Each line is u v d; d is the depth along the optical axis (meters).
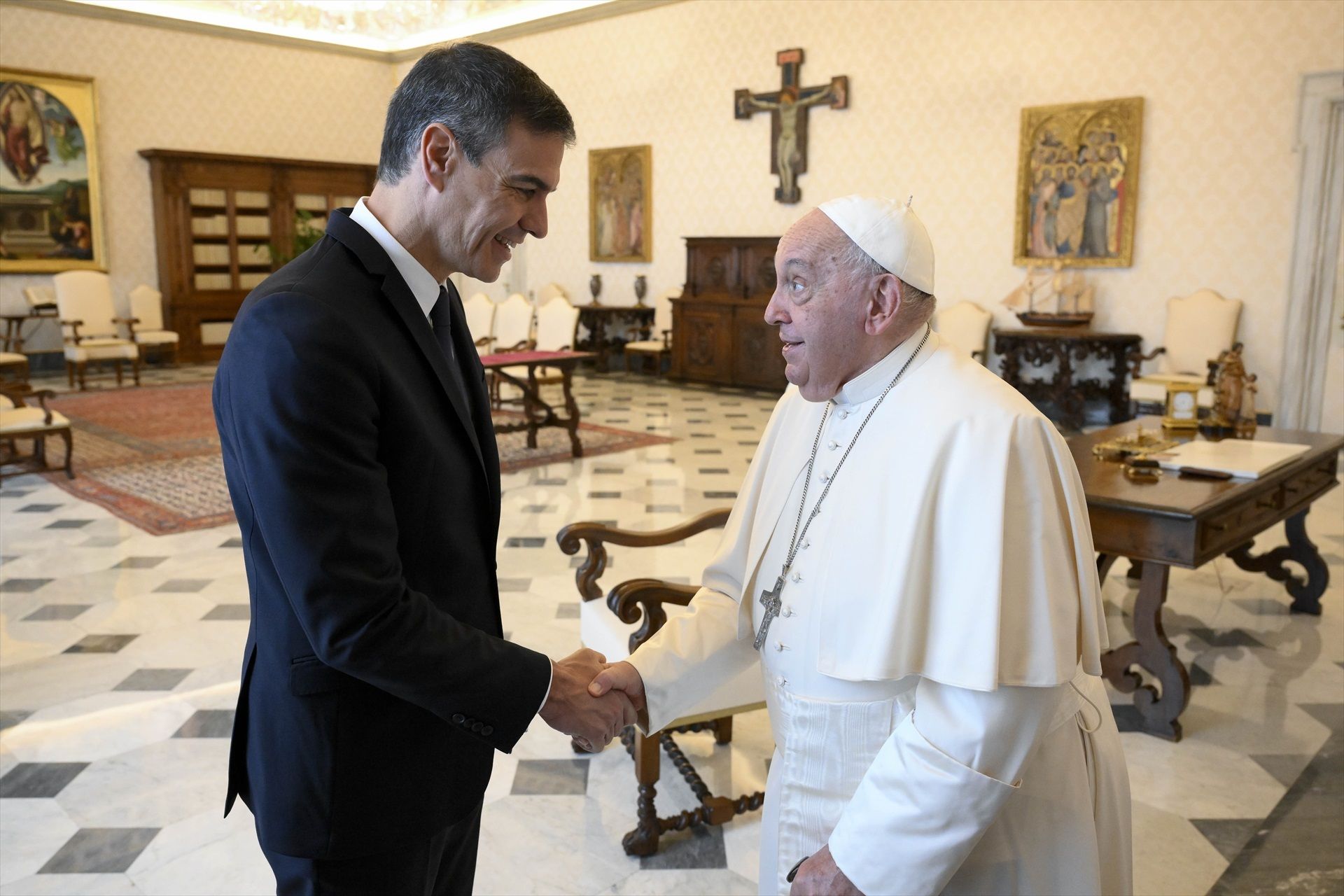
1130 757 3.17
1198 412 5.32
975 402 1.44
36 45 12.41
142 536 5.75
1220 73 8.33
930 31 9.98
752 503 1.82
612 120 13.12
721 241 11.68
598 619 2.90
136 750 3.25
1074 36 9.07
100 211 13.04
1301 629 4.26
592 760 3.19
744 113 11.55
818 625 1.53
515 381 7.88
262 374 1.25
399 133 1.41
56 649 4.09
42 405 7.03
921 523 1.41
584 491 6.79
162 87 13.48
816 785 1.53
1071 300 9.32
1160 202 8.79
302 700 1.39
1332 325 8.14
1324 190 7.95
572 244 13.95
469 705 1.39
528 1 13.59
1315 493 4.10
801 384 1.57
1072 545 1.47
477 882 2.54
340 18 13.82
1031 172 9.41
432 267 1.48
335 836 1.42
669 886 2.52
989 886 1.50
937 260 10.25
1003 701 1.36
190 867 2.61
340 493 1.26
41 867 2.60
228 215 13.93
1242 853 2.64
